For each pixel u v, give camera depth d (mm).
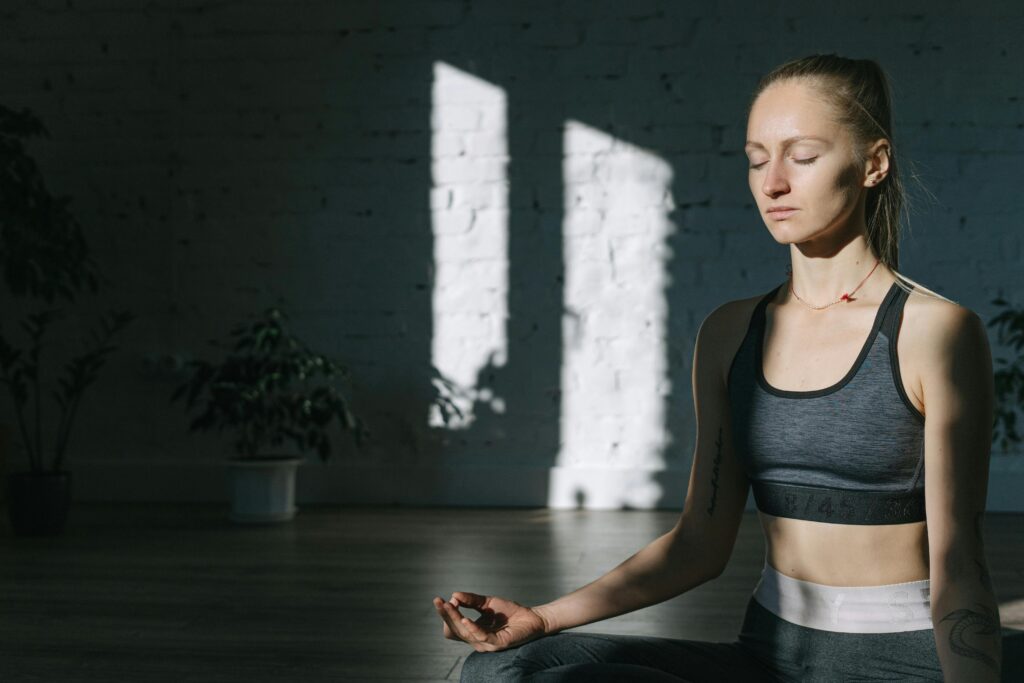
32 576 3467
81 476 5055
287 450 5016
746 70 4766
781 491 1083
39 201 4402
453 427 4953
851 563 1046
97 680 2402
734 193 4789
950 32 4688
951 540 968
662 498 4828
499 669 1067
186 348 5043
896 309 1024
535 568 3570
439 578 3428
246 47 4977
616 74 4828
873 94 1030
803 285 1105
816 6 4734
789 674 1076
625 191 4840
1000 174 4699
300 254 4992
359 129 4949
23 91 5051
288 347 4637
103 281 5047
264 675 2436
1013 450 4676
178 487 5031
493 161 4898
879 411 1013
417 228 4945
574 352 4887
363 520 4527
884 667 1025
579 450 4895
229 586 3324
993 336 4719
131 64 5012
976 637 926
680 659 1091
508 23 4863
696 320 4824
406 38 4914
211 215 5020
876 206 1085
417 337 4957
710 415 1201
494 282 4918
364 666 2506
